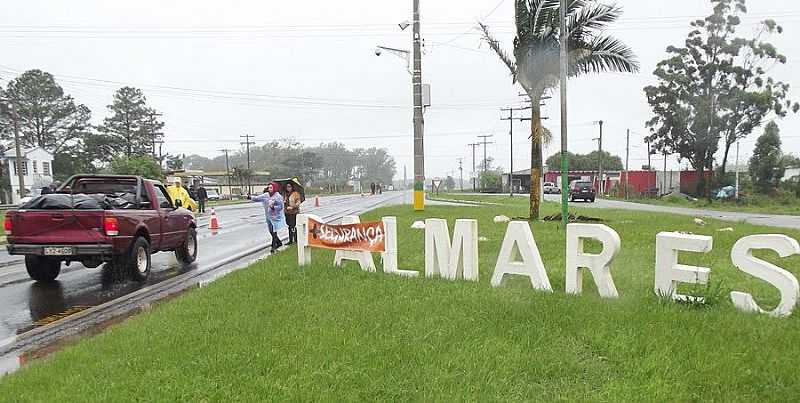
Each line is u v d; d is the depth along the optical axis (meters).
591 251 9.59
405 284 6.78
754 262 5.19
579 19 15.05
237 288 7.07
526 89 16.16
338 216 26.02
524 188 81.94
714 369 3.75
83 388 3.76
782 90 39.50
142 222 9.33
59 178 63.75
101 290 8.47
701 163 44.94
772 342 4.24
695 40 41.16
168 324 5.31
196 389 3.65
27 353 5.29
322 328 4.93
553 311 5.17
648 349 4.14
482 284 6.66
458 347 4.36
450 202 37.38
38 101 64.62
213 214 19.69
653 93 44.25
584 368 3.92
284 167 106.94
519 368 3.91
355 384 3.70
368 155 161.12
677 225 14.73
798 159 62.34
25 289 8.55
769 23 38.62
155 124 71.94
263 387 3.66
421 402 3.42
